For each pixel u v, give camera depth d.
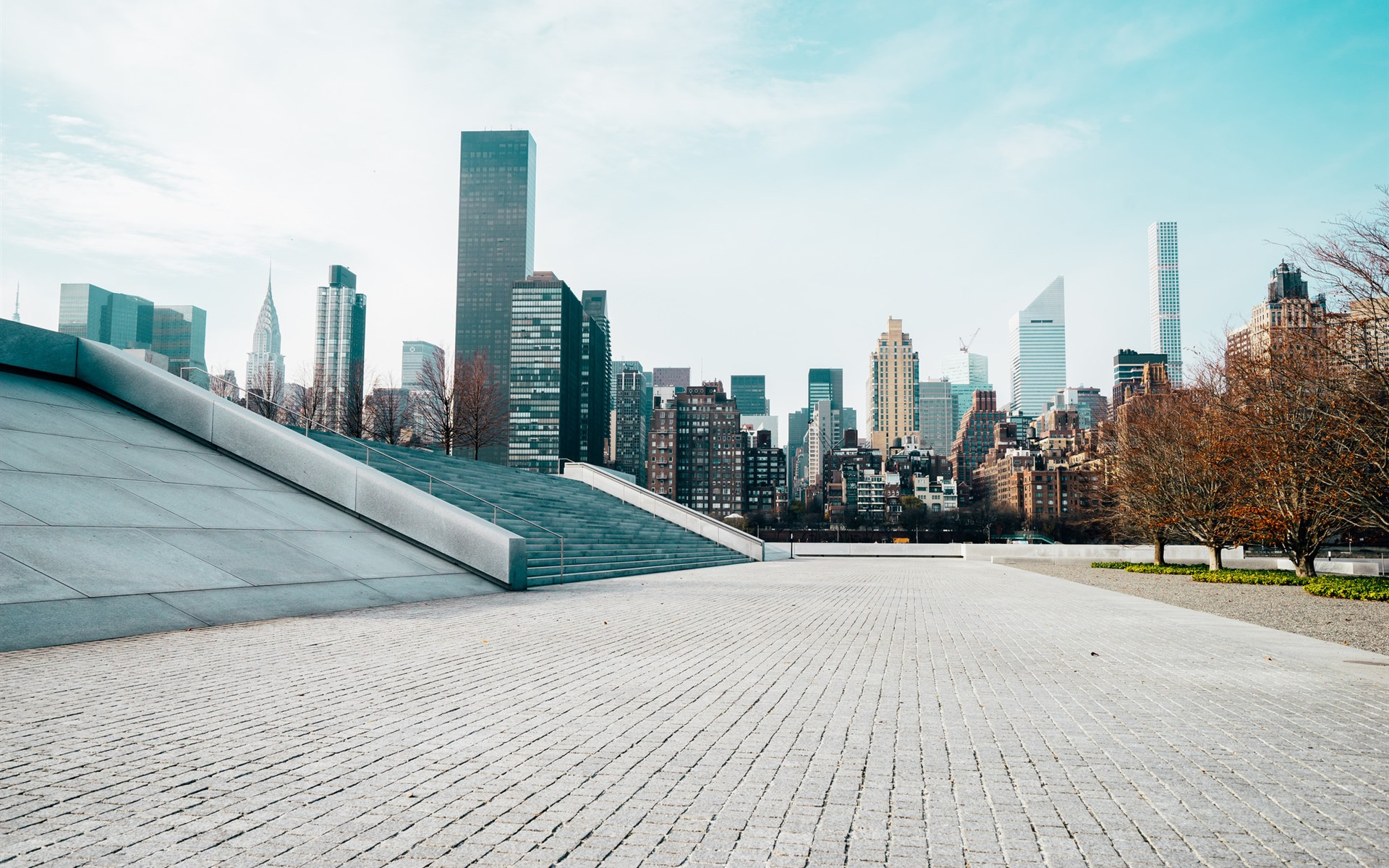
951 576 30.70
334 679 8.54
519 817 4.72
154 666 9.04
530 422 180.38
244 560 14.48
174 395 20.83
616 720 7.08
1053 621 15.33
